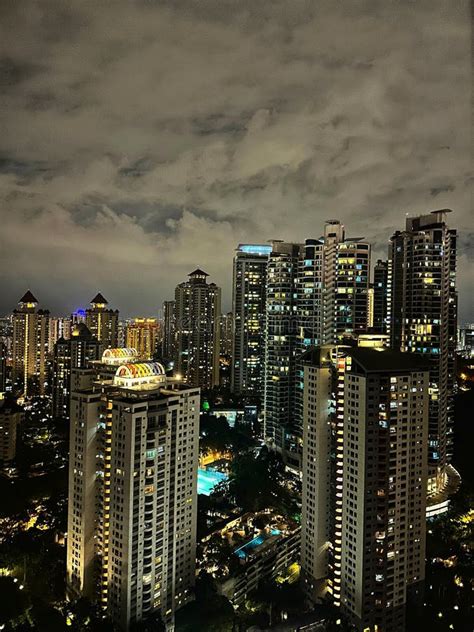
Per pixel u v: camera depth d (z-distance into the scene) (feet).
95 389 557.74
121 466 503.20
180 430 542.16
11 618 488.02
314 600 565.53
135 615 503.61
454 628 506.07
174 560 538.88
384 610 512.63
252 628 508.53
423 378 527.40
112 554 511.40
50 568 583.17
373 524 511.40
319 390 566.77
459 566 588.50
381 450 509.76
